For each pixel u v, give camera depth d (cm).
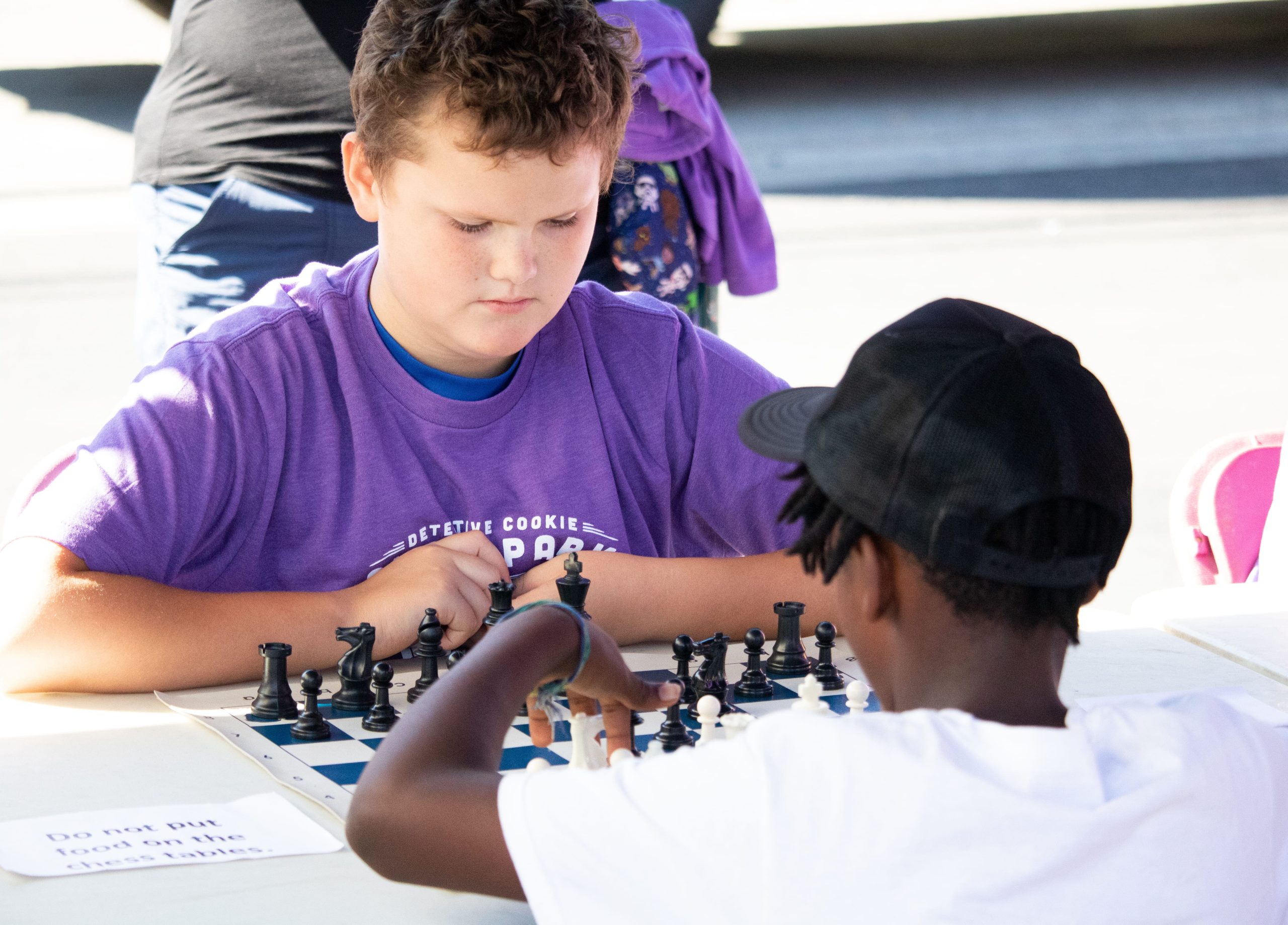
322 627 358
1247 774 208
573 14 339
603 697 263
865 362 213
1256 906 206
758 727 201
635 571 383
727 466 421
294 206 527
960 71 2558
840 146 2144
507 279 344
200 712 330
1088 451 202
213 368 372
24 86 2423
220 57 523
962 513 199
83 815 270
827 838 191
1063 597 205
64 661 335
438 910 242
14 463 1010
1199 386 1195
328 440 384
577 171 339
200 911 238
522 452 396
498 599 364
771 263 569
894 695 216
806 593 397
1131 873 193
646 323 419
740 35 2820
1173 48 2723
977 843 189
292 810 277
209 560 378
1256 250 1670
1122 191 1942
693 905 194
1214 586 434
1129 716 209
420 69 324
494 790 212
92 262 1591
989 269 1598
